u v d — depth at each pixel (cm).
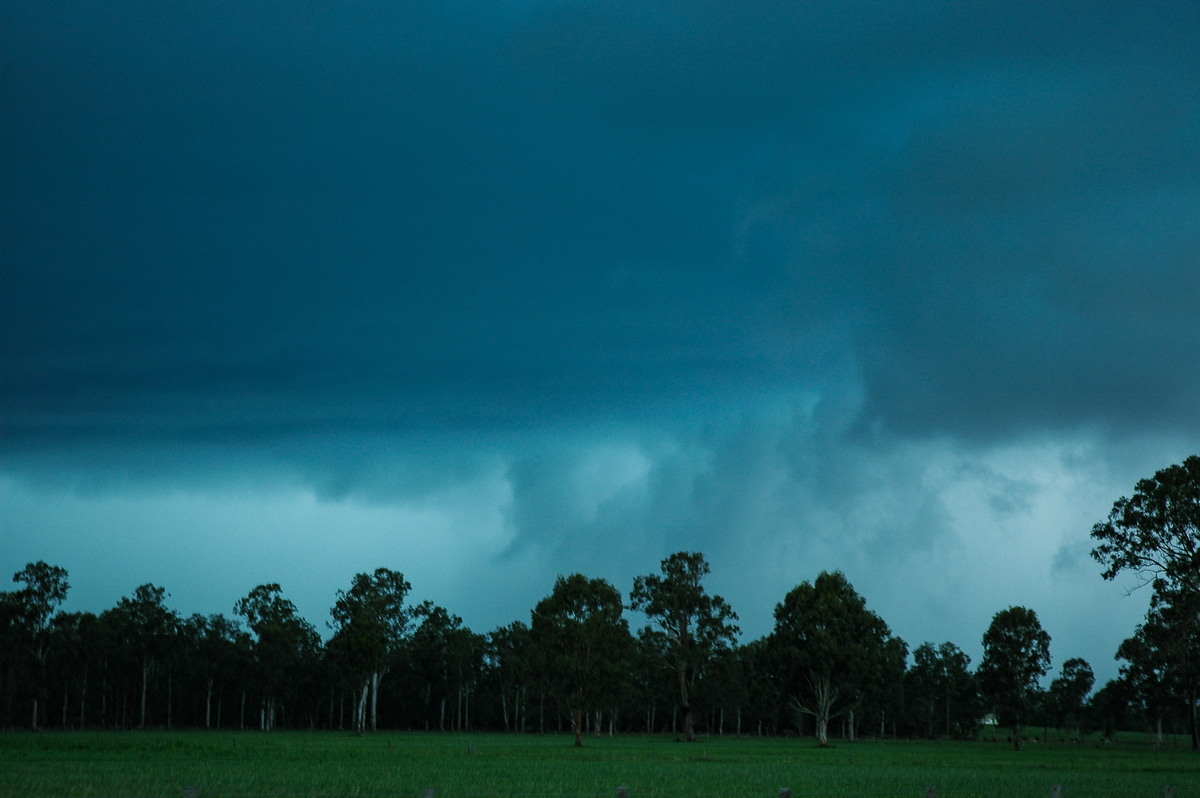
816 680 12631
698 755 8944
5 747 8175
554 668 12325
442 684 19450
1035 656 12938
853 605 12875
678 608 13675
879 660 12788
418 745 10231
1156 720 16338
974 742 17762
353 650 14875
